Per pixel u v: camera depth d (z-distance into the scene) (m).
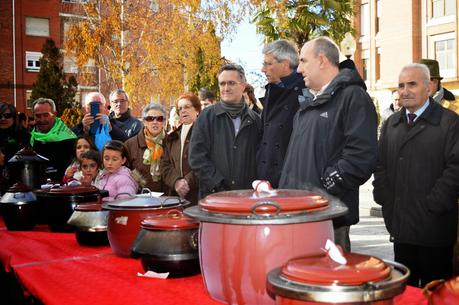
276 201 1.49
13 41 27.08
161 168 3.81
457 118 2.83
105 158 3.10
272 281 1.23
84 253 2.31
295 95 2.87
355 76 2.37
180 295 1.67
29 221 2.88
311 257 1.31
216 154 3.02
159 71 19.09
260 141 3.04
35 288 1.84
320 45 2.44
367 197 10.27
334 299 1.13
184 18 18.95
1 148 4.36
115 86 20.55
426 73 2.89
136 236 2.10
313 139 2.34
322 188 2.31
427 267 2.88
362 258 1.28
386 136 3.05
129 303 1.62
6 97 27.09
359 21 29.41
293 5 10.77
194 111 3.76
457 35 24.66
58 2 27.91
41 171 3.46
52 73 21.77
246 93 3.95
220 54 18.84
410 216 2.88
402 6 26.72
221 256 1.50
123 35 19.05
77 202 2.72
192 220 1.87
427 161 2.83
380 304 1.16
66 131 4.57
